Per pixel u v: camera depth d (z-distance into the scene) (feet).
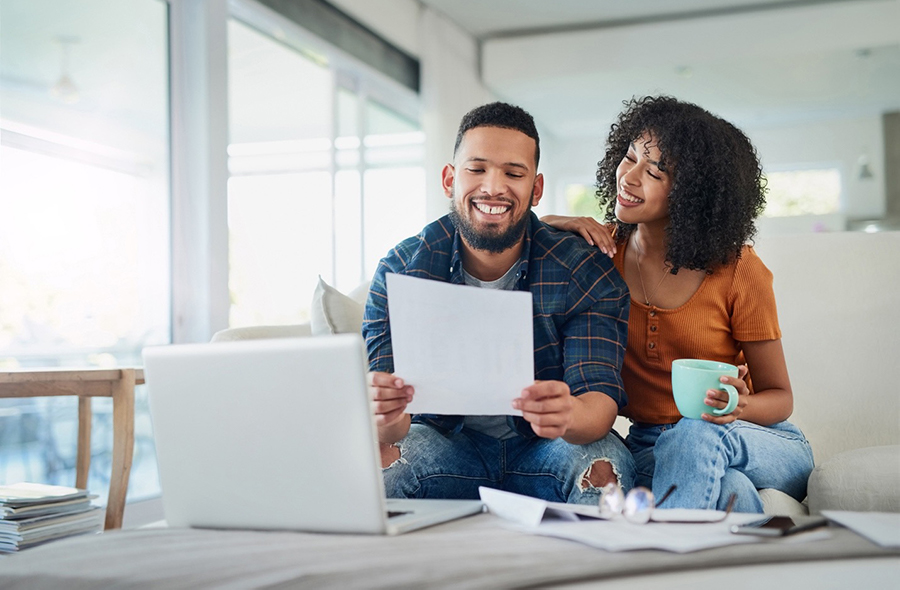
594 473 4.74
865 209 25.23
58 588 2.90
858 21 19.17
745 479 4.41
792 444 4.83
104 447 10.47
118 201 11.23
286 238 14.74
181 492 3.64
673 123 5.31
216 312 12.28
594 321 5.19
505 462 5.32
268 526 3.45
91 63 10.91
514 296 3.62
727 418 4.45
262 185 14.12
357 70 17.35
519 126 5.14
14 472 9.49
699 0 19.86
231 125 13.60
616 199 6.04
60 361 10.32
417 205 19.80
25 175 10.01
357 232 17.12
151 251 11.71
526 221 5.28
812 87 22.59
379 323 5.43
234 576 2.74
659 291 5.48
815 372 6.00
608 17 21.01
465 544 3.02
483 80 22.17
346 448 3.22
